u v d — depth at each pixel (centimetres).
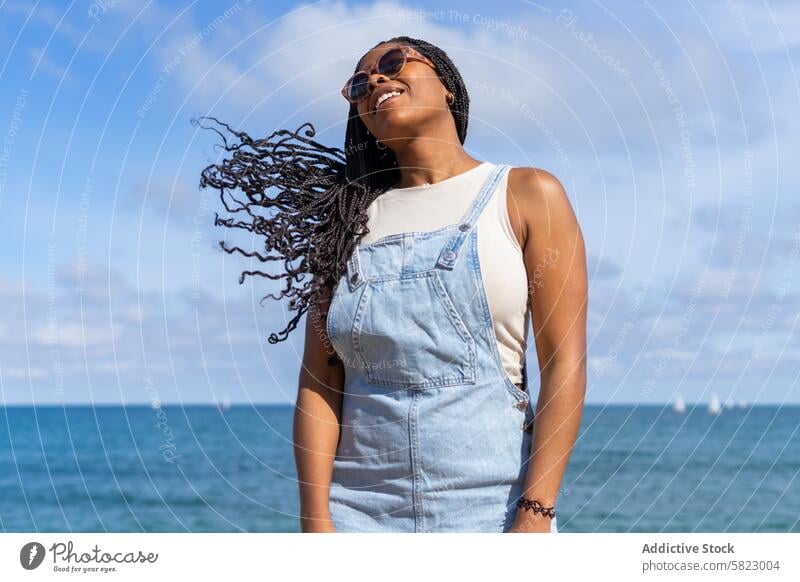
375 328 233
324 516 240
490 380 229
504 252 229
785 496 2070
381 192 254
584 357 231
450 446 228
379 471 235
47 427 4178
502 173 239
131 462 2753
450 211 238
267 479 2284
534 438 228
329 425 249
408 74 241
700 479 2345
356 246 247
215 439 3553
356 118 262
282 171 263
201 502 1992
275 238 253
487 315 228
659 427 4012
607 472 2408
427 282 231
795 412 4931
